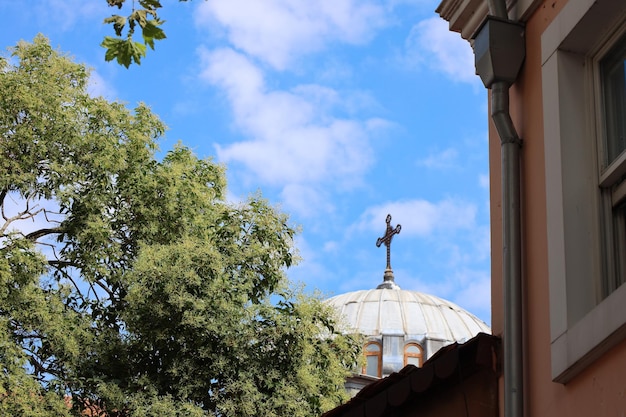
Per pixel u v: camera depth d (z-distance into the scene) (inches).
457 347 303.9
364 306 1936.5
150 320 761.6
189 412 730.2
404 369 327.9
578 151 286.0
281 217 814.5
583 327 255.8
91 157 809.5
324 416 349.7
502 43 315.3
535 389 276.5
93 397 762.2
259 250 789.2
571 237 274.8
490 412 300.2
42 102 798.5
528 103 309.7
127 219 837.8
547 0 311.6
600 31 291.6
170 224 841.5
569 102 291.9
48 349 765.3
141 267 752.3
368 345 1840.6
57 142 804.6
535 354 279.6
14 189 797.2
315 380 763.4
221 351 757.3
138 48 338.0
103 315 800.9
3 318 737.0
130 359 777.6
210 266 761.0
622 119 284.0
